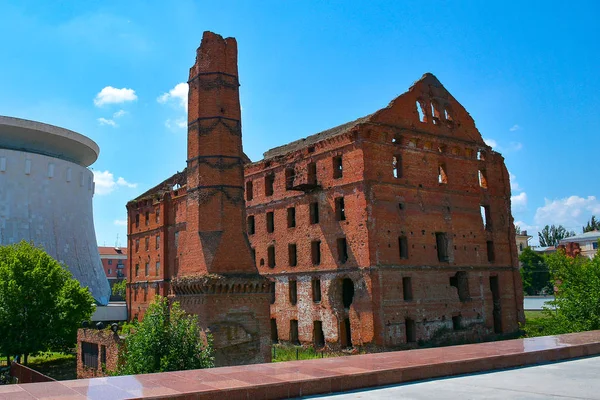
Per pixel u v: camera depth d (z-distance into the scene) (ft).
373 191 138.82
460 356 53.21
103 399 34.42
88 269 266.77
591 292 118.11
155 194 226.79
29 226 246.27
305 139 177.06
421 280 143.74
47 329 129.90
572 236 409.69
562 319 119.96
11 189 245.86
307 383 40.96
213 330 98.17
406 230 143.54
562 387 42.01
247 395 38.47
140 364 77.51
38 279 133.08
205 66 112.57
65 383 39.88
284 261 163.53
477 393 40.14
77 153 287.69
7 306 126.62
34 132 257.96
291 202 163.22
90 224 284.61
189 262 107.45
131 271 241.76
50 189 258.78
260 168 177.37
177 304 85.66
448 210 155.43
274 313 165.37
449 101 164.66
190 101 114.83
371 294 133.08
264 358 104.06
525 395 38.99
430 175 153.07
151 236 227.81
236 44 116.47
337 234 145.48
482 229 163.84
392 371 45.42
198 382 40.37
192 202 109.29
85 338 124.16
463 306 152.25
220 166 107.86
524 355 54.85
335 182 147.84
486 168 171.22
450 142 159.74
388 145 144.97
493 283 166.71
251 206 178.91
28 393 36.24
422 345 139.44
